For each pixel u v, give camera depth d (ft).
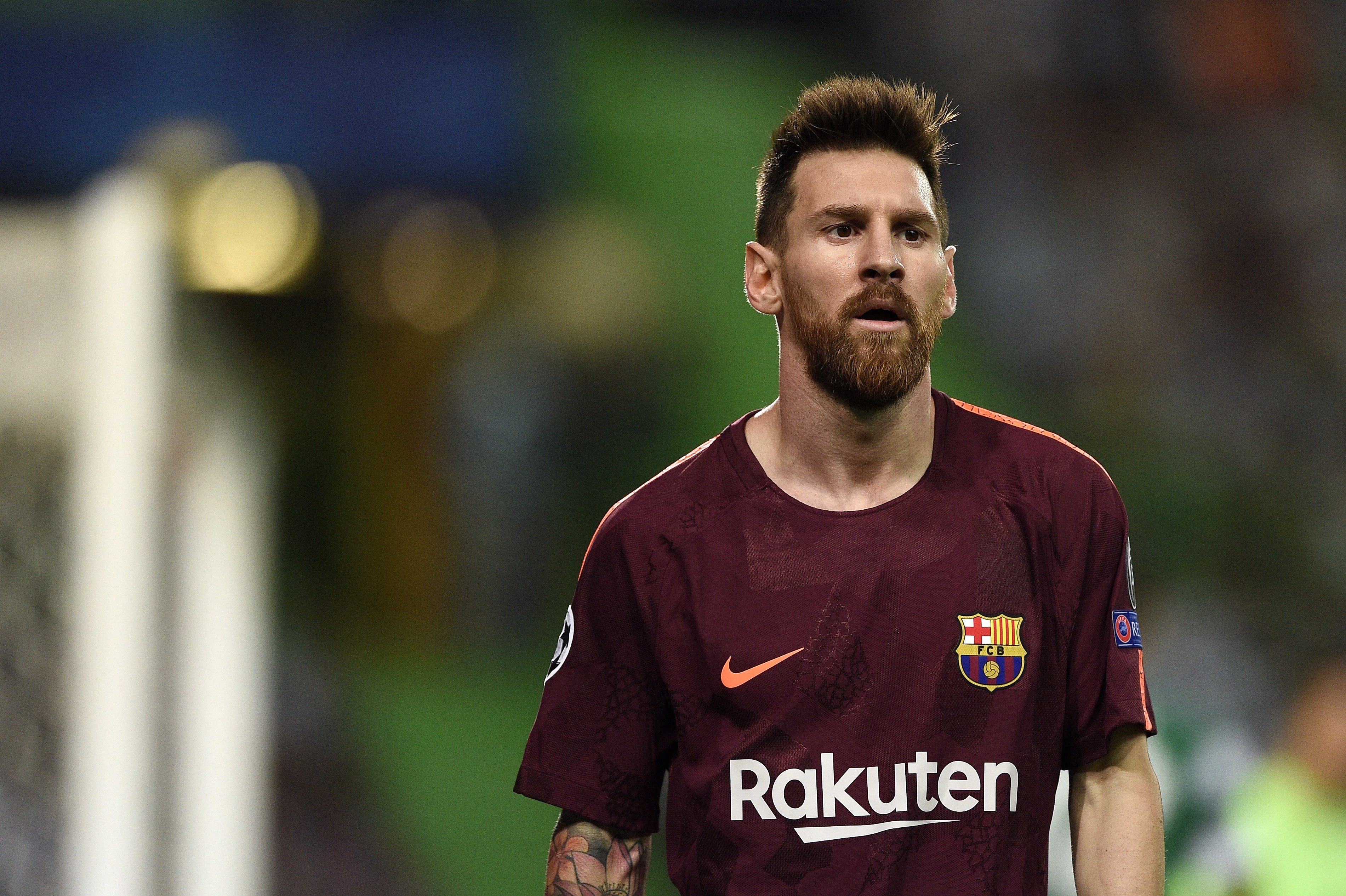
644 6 140.67
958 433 25.12
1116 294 138.62
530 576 110.01
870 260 23.50
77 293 45.83
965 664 23.59
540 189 111.24
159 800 52.13
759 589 24.08
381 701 98.22
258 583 59.67
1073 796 25.07
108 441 45.52
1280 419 134.21
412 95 96.78
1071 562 24.26
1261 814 52.49
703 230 123.65
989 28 145.89
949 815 23.32
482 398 111.04
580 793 25.36
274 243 95.20
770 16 145.59
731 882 23.71
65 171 88.84
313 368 105.91
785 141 24.97
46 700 44.78
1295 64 150.41
